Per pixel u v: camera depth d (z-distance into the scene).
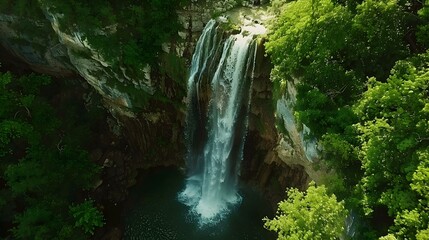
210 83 35.91
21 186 31.66
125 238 35.22
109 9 34.06
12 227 33.06
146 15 34.94
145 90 37.78
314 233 19.06
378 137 19.66
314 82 25.02
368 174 20.95
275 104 31.02
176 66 36.59
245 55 32.16
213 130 38.56
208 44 34.88
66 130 38.78
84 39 34.31
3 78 31.42
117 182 39.31
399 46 23.00
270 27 31.25
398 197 18.55
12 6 37.03
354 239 21.41
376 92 19.95
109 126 41.72
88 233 34.47
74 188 36.47
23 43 39.69
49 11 34.12
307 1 24.09
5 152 33.75
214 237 34.62
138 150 42.19
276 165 35.94
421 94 18.31
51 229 31.83
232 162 38.62
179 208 37.66
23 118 34.62
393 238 17.11
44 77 37.00
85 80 41.56
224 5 35.19
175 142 41.53
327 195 21.08
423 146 18.73
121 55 35.12
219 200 38.22
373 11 21.91
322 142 22.92
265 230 34.88
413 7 23.89
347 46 24.05
